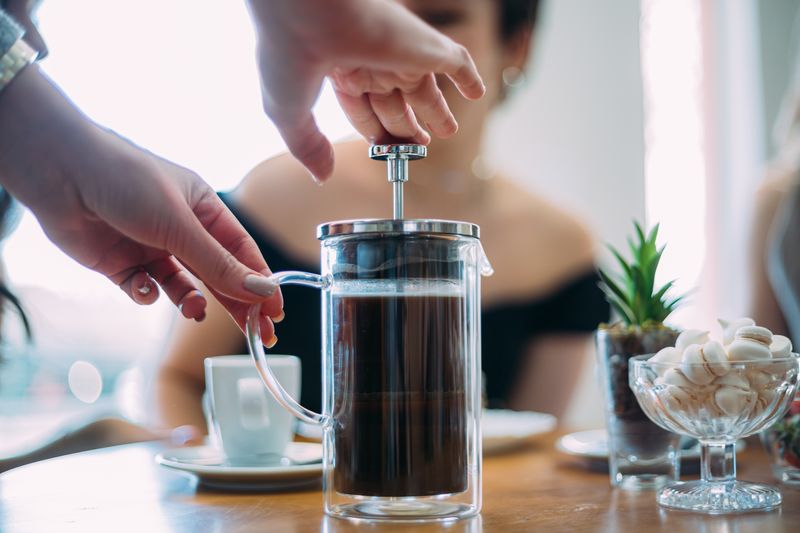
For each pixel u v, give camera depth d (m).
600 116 3.28
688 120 3.52
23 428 2.78
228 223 0.85
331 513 0.74
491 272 0.77
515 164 3.22
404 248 0.69
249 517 0.75
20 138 0.75
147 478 0.97
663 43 3.45
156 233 0.74
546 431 1.33
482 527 0.69
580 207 3.27
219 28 2.73
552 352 2.25
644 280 0.92
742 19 3.59
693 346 0.75
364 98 0.75
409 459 0.69
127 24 2.71
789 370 0.75
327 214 2.13
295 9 0.62
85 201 0.76
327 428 0.73
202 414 1.71
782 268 2.28
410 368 0.70
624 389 0.89
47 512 0.79
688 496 0.77
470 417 0.73
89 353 2.87
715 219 3.52
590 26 3.28
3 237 1.33
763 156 3.61
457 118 2.10
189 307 0.87
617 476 0.90
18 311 1.53
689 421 0.77
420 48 0.67
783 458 0.88
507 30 2.03
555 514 0.74
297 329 2.04
